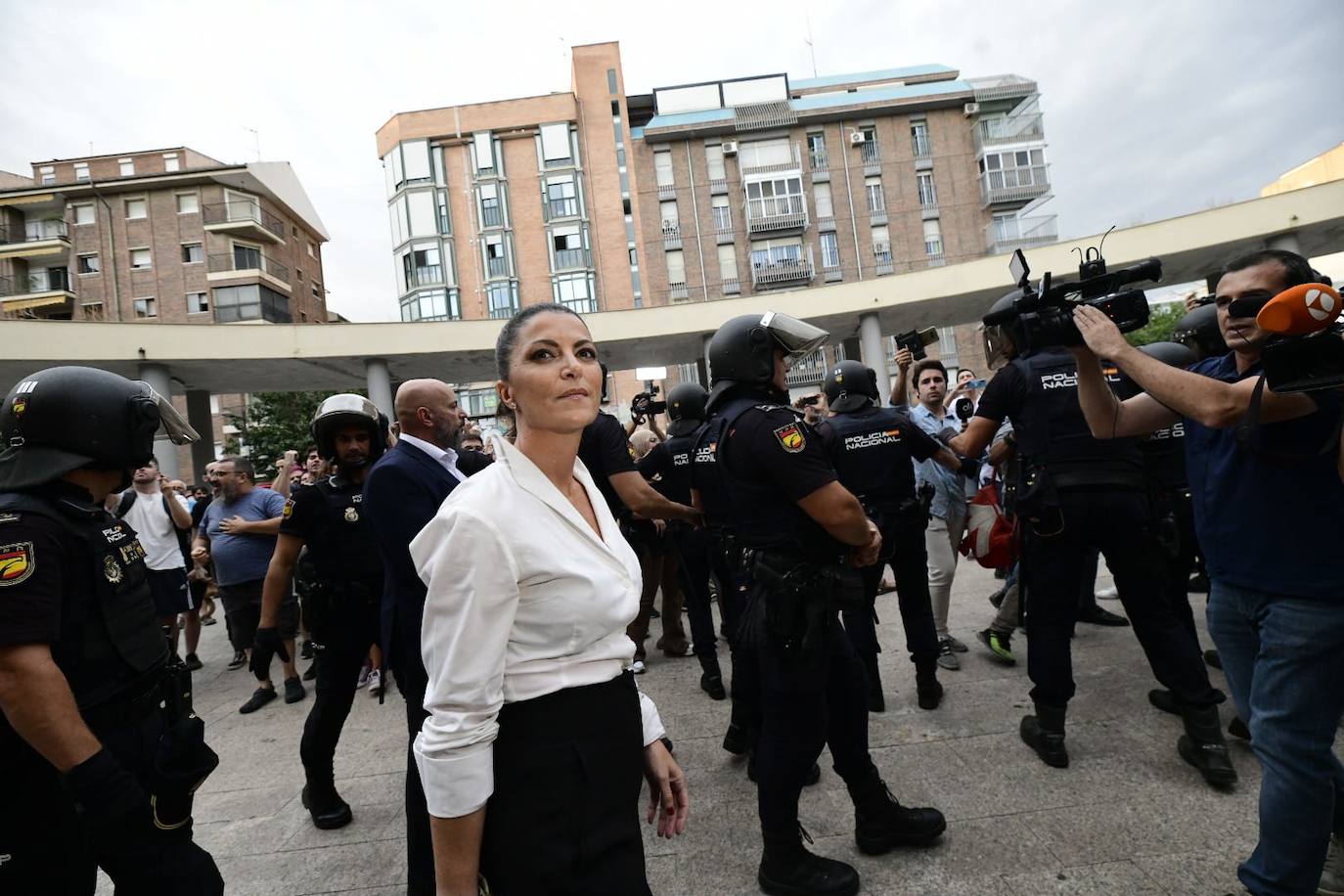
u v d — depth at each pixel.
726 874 2.20
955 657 3.85
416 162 31.11
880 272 29.89
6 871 1.36
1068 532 2.56
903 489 3.26
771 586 2.02
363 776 3.24
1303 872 1.63
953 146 30.53
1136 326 1.92
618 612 1.17
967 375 6.18
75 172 31.84
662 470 4.18
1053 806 2.38
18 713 1.25
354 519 2.77
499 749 1.08
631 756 1.17
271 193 29.91
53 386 1.44
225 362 12.93
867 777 2.19
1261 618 1.74
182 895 1.41
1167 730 2.84
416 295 30.77
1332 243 13.89
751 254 29.92
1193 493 1.94
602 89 31.31
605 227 30.81
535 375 1.17
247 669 5.58
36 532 1.33
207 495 7.86
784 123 29.97
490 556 1.02
